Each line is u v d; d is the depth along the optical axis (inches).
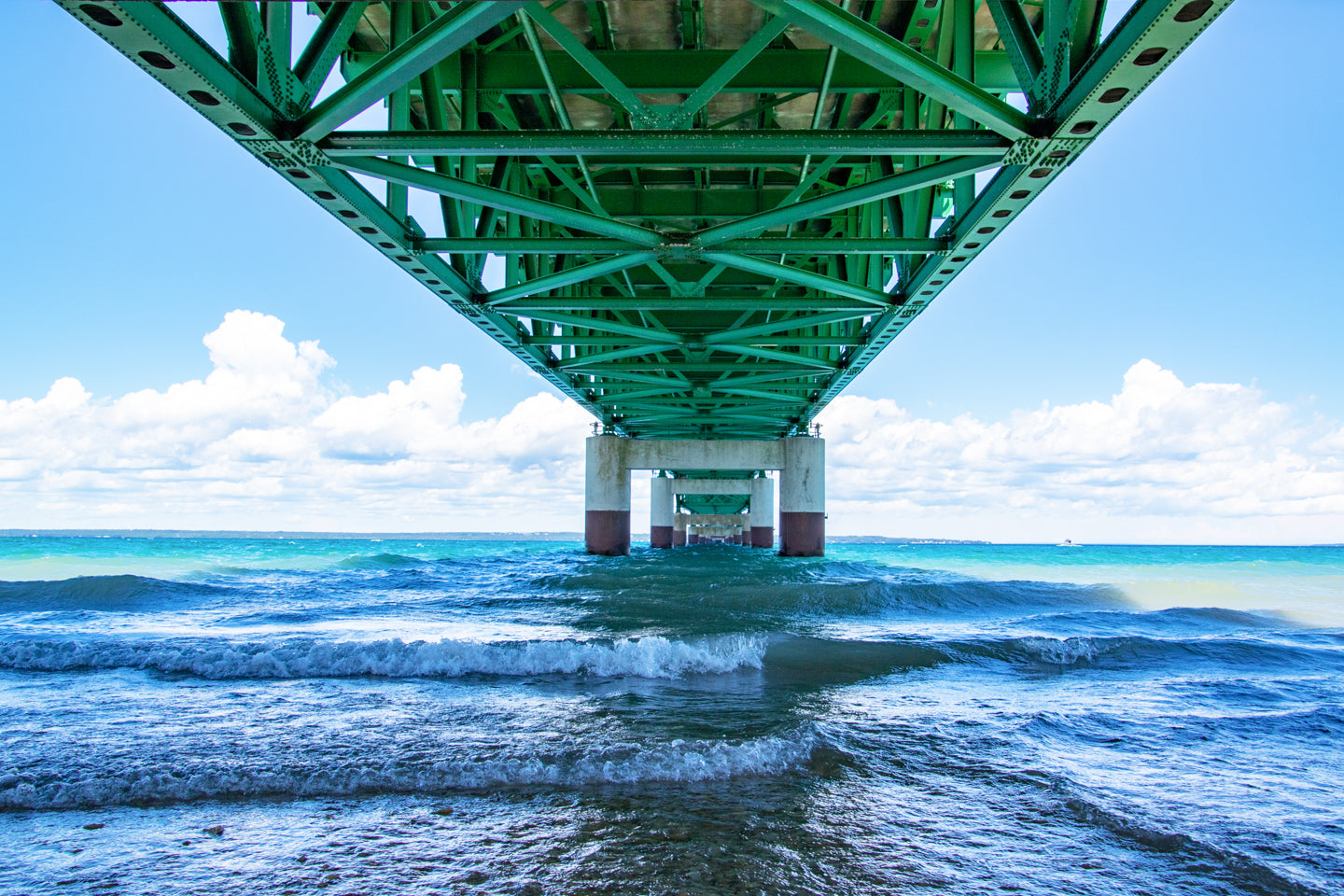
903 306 618.2
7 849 182.2
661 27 543.8
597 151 358.0
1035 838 192.2
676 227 796.6
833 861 176.4
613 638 544.7
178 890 160.9
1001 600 892.0
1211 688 398.0
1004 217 434.6
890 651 490.3
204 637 541.3
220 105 295.1
